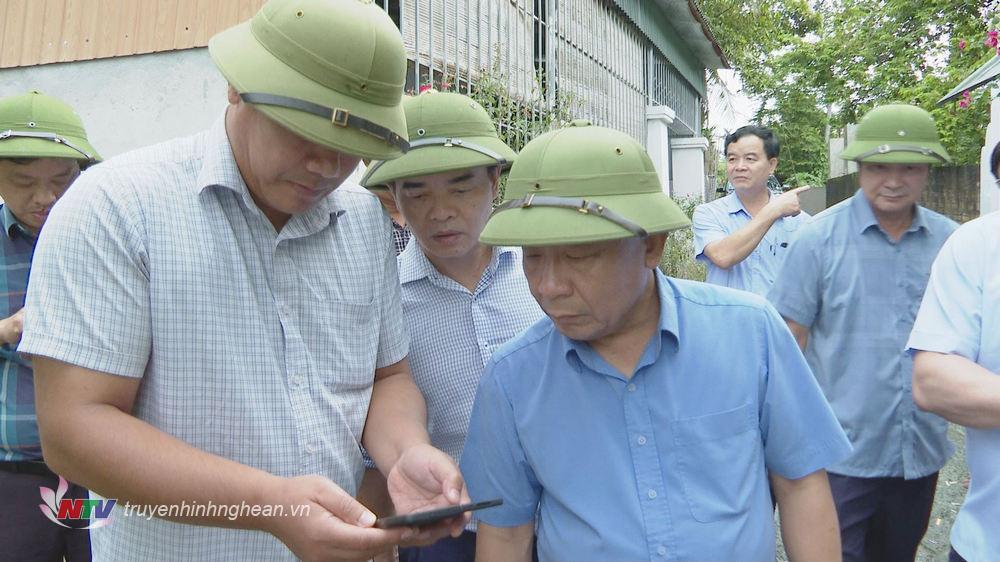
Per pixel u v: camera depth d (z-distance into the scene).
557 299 1.63
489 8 6.42
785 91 25.06
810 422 1.80
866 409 3.14
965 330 2.12
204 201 1.80
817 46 17.02
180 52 4.66
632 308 1.72
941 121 10.43
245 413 1.80
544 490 1.86
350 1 1.73
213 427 1.79
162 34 4.68
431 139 2.31
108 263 1.70
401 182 2.37
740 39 21.66
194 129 4.65
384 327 2.16
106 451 1.62
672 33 14.31
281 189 1.75
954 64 11.19
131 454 1.62
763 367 1.78
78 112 4.84
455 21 5.80
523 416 1.82
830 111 18.89
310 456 1.89
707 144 16.67
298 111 1.62
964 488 4.95
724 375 1.75
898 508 3.21
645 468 1.73
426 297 2.59
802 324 3.33
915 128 3.06
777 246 4.48
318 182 1.73
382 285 2.13
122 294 1.70
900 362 3.13
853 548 3.18
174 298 1.75
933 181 8.58
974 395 2.01
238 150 1.80
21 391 2.95
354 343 2.01
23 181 2.91
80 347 1.66
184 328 1.76
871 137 3.11
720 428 1.73
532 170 1.64
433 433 2.61
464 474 1.95
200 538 1.86
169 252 1.75
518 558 1.94
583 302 1.62
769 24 22.81
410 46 5.25
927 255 3.17
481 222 2.42
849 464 3.16
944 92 10.81
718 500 1.71
